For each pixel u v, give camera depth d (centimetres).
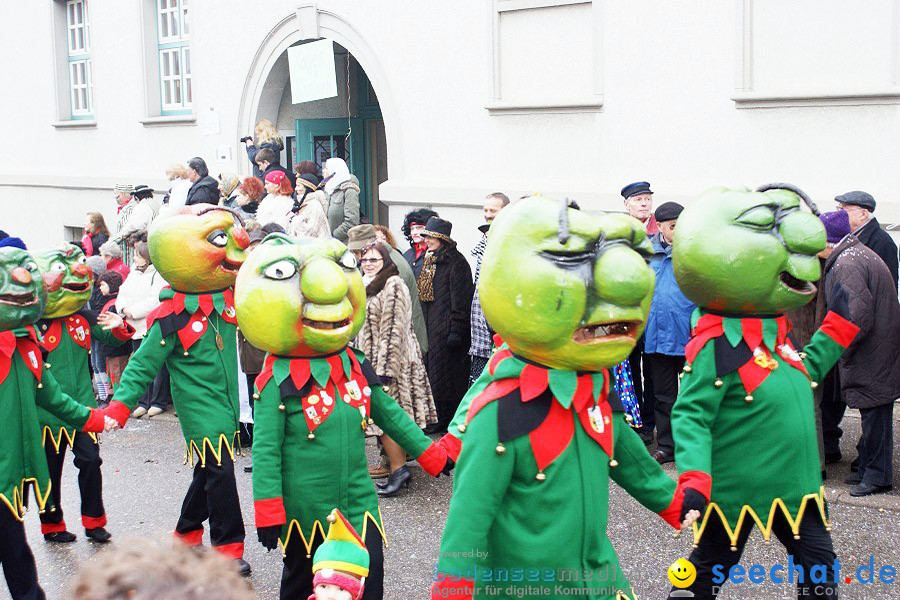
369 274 678
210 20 1290
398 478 677
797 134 814
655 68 884
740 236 407
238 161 1288
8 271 491
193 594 145
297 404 442
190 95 1370
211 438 569
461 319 757
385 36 1087
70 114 1564
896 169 771
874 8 771
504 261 340
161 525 654
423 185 1059
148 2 1382
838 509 598
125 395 562
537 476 346
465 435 354
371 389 460
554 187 959
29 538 648
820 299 635
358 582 317
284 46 1206
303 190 967
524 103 970
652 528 594
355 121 1359
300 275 443
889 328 599
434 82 1050
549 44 961
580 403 351
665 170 889
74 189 1530
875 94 768
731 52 838
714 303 423
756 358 420
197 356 573
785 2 810
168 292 582
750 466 424
